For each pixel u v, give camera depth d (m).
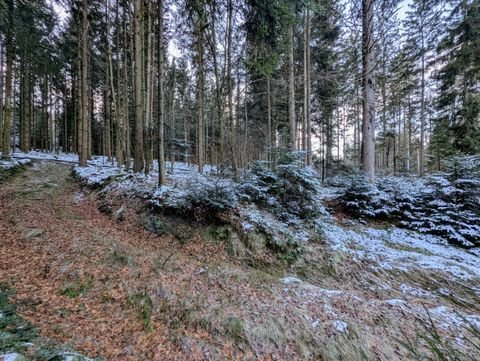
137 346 3.34
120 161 12.37
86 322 3.57
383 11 7.90
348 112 25.02
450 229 7.14
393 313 4.43
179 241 6.43
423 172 16.56
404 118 25.81
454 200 7.60
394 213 8.40
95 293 4.20
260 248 6.32
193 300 4.25
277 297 4.61
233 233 6.52
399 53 11.72
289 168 7.38
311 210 7.44
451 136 12.54
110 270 4.78
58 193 9.90
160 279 4.67
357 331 3.87
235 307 4.21
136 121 10.21
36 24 10.90
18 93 24.41
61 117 31.33
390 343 3.72
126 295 4.21
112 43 17.09
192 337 3.60
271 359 3.45
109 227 7.02
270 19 7.94
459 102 12.32
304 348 3.60
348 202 8.59
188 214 6.93
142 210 7.44
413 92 19.86
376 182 9.70
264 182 7.97
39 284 4.20
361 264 6.13
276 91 17.22
